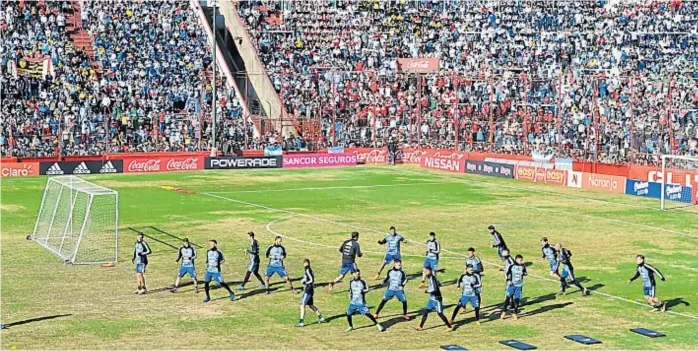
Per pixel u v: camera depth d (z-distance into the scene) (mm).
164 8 108062
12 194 74000
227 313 40000
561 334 37094
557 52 108188
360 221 63844
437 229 60875
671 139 81938
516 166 87125
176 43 105000
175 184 81688
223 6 109062
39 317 39094
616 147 86688
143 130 94062
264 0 115188
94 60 100188
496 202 72875
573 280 43500
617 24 109938
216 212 66812
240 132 98750
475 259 39625
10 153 86312
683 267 49594
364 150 99438
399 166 97438
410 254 52719
